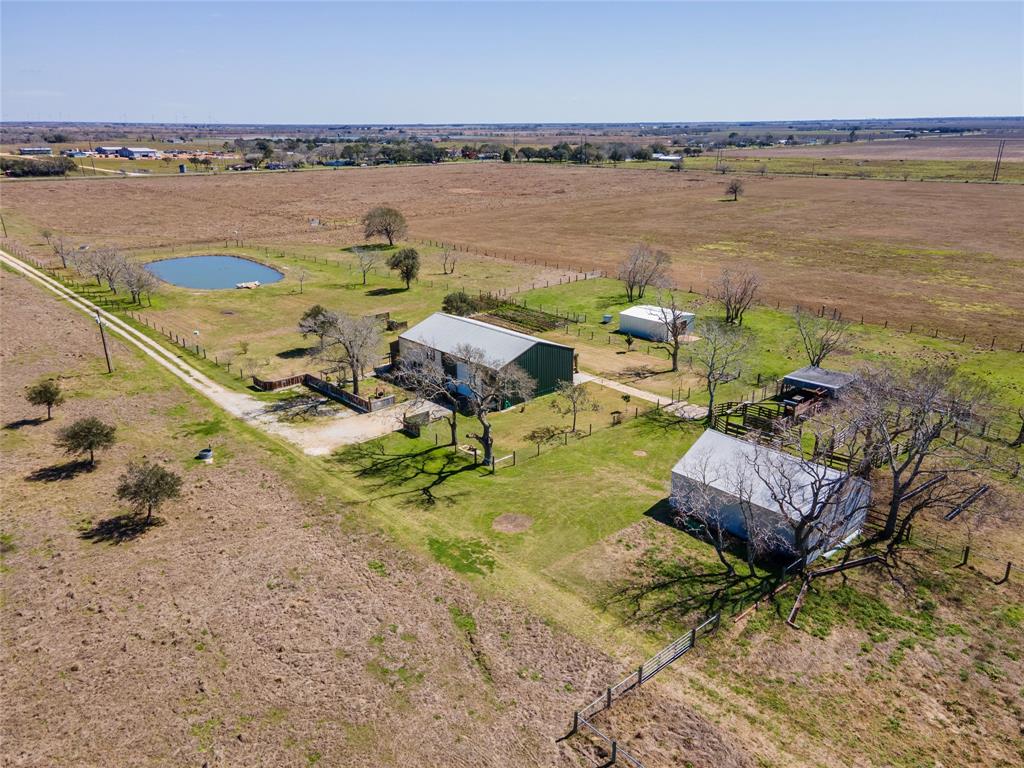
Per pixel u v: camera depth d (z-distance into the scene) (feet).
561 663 88.07
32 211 476.13
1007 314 242.17
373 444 152.87
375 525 119.85
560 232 426.51
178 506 126.21
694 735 76.64
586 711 79.77
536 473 139.03
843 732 77.25
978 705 81.05
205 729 77.82
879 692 82.99
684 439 153.58
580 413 168.76
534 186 652.48
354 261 347.15
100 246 367.66
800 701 81.66
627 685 83.92
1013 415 159.43
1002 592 100.78
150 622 95.50
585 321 246.68
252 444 151.53
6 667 87.10
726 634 92.68
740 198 558.15
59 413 164.86
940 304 256.93
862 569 106.83
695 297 274.36
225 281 309.22
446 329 192.85
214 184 641.81
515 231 431.43
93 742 75.97
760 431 148.56
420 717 79.66
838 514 110.01
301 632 93.50
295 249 376.48
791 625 94.27
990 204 492.13
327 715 79.92
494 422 165.48
